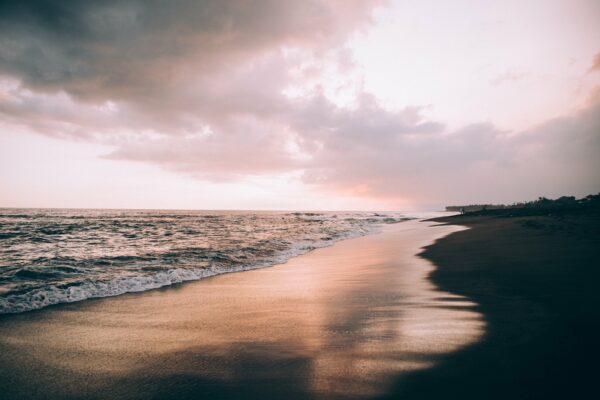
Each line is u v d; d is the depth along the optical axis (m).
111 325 5.32
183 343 4.48
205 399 3.05
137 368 3.76
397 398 2.87
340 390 3.07
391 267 10.13
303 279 8.97
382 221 51.69
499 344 3.86
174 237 22.94
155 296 7.25
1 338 4.76
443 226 31.33
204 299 6.94
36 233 24.59
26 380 3.52
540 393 2.81
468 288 6.73
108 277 9.31
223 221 53.47
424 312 5.33
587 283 6.48
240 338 4.61
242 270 10.67
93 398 3.14
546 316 4.72
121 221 47.12
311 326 4.99
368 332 4.59
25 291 7.58
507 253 10.77
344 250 15.60
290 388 3.17
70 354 4.19
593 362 3.33
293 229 32.31
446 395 2.87
